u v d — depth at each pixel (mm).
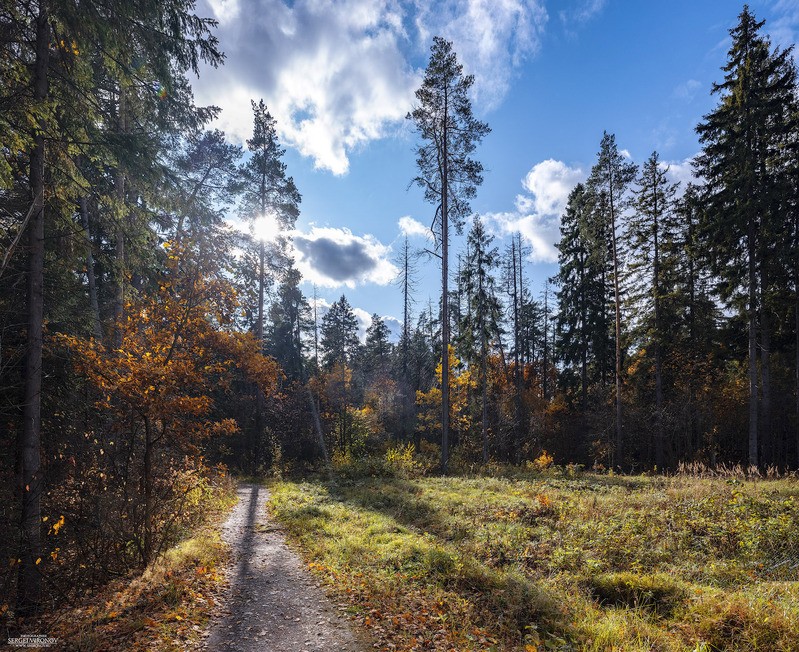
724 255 20500
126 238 10367
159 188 9836
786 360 24953
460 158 21125
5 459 8750
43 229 8234
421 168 21656
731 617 4883
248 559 8805
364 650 4980
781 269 19141
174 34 8250
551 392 43250
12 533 7246
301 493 17062
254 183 25812
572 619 5340
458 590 6555
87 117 8688
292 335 43250
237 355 9688
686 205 26922
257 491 19188
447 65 20531
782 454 27000
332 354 58750
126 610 5898
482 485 16859
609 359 32406
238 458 28547
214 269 9336
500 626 5316
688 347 27672
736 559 7285
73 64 8383
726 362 26609
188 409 8117
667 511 10047
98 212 10961
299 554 9141
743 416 27703
